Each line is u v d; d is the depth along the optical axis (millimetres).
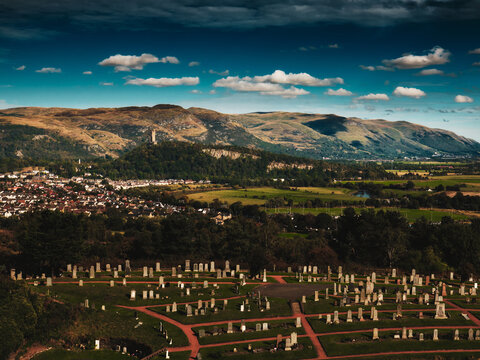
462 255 122125
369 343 67688
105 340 71938
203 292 89438
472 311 80312
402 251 125250
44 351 68625
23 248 103938
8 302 70750
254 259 104938
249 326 74062
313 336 70312
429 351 65875
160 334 71625
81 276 100500
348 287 90625
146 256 133250
